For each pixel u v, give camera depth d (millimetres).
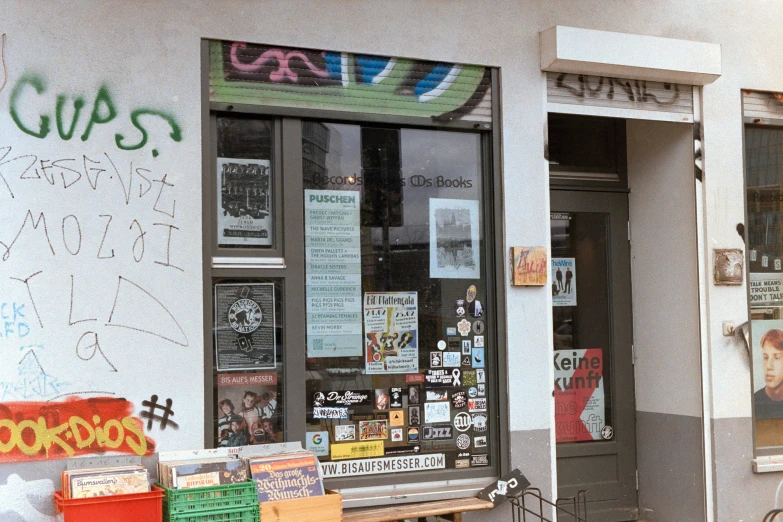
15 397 4793
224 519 4840
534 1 6445
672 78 6824
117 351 5039
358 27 5875
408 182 6129
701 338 6898
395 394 6031
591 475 7203
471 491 6074
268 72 5617
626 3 6766
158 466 5031
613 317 7379
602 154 7406
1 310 4789
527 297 6320
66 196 4973
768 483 7031
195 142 5324
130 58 5180
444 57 6141
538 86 6438
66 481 4645
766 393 7195
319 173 5836
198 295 5270
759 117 7273
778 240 7359
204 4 5402
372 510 5746
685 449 6973
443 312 6207
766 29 7281
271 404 5625
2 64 4871
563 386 7168
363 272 5961
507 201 6281
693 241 6957
